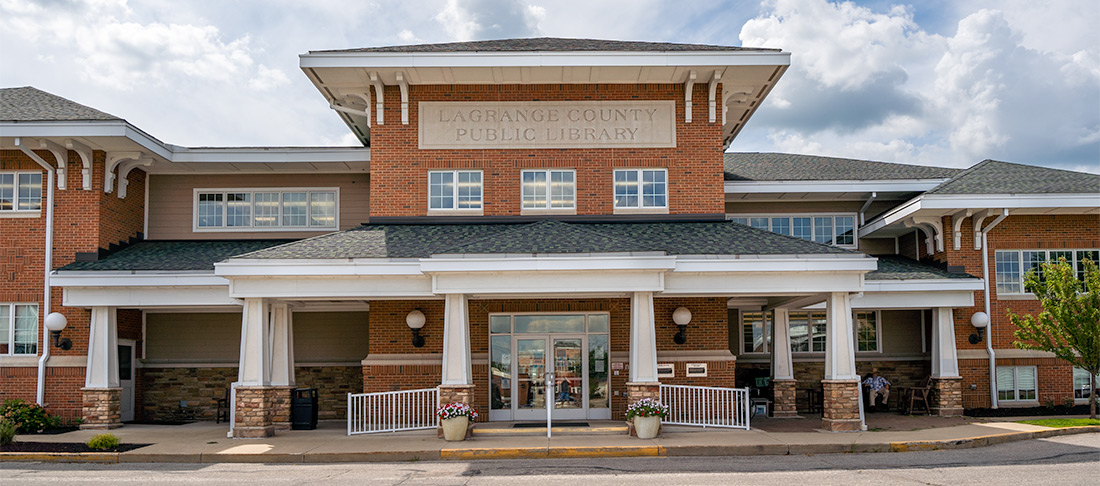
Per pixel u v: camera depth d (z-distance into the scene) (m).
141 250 23.31
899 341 26.48
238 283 18.61
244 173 25.06
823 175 26.34
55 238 22.22
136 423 23.53
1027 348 22.16
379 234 20.77
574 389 20.97
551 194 22.20
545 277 17.92
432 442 17.30
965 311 24.22
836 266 18.55
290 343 20.69
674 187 22.17
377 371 20.64
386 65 21.00
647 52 21.17
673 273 18.56
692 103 22.34
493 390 20.92
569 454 16.08
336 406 24.75
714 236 20.33
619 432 18.45
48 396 21.70
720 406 19.64
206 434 19.55
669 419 20.48
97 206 22.30
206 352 24.83
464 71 21.44
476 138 22.23
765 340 26.53
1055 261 24.45
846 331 19.03
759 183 25.70
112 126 21.12
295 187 25.11
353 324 25.06
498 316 21.17
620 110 22.39
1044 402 24.12
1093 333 20.55
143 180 24.84
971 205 23.23
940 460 15.02
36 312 22.22
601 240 18.64
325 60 20.95
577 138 22.27
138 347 24.44
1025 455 15.46
